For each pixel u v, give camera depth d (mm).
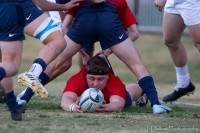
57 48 26531
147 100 31984
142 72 29469
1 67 23812
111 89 29297
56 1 29875
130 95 30453
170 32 32656
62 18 32719
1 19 24172
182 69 34125
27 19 26750
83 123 25062
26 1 26812
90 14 29141
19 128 23609
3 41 24344
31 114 27578
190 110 31500
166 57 63719
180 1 31234
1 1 24250
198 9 30797
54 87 43062
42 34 26734
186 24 31312
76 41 29734
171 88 44812
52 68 29984
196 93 41750
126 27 30797
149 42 70625
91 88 28578
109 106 28500
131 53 29375
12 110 25422
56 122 25234
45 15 27031
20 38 24578
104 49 29672
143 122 25812
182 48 33688
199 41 31219
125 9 30547
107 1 29422
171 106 33094
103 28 28984
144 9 77750
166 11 32406
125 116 27344
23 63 59906
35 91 25438
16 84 43531
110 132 23062
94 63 28875
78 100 28781
